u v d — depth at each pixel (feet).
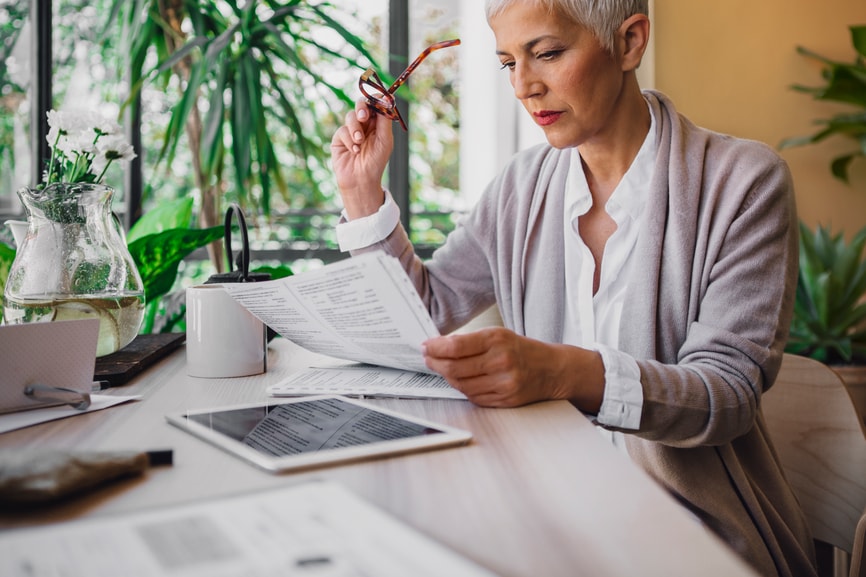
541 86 3.39
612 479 1.62
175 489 1.60
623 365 2.68
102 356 3.12
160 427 2.16
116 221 3.28
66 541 1.16
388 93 3.63
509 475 1.65
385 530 1.17
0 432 2.09
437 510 1.44
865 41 8.74
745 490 3.34
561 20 3.26
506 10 3.34
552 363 2.50
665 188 3.56
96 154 3.47
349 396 2.56
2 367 2.23
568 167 3.95
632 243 3.73
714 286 3.34
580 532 1.33
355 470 1.71
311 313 2.69
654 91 3.90
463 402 2.45
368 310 2.45
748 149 3.59
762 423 3.60
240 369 2.96
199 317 2.91
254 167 9.12
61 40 9.78
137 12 7.89
